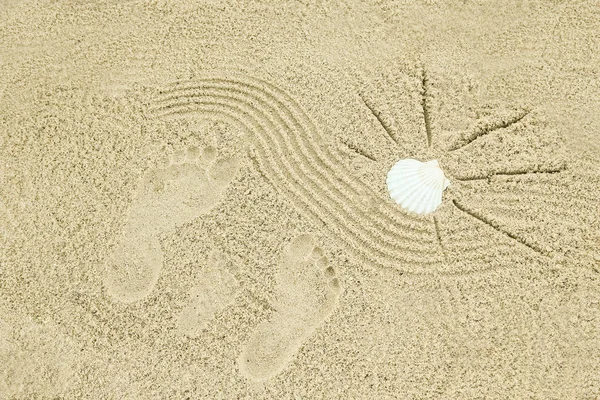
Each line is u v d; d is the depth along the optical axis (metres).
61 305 2.47
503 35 2.67
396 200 2.48
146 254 2.50
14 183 2.62
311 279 2.42
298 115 2.60
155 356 2.40
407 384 2.32
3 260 2.54
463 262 2.41
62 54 2.75
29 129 2.66
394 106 2.59
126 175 2.58
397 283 2.40
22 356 2.43
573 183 2.47
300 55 2.69
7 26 2.80
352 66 2.65
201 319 2.42
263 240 2.48
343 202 2.51
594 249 2.41
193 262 2.48
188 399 2.36
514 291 2.38
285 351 2.37
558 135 2.53
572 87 2.59
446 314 2.37
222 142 2.60
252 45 2.72
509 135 2.54
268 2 2.77
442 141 2.54
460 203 2.47
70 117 2.67
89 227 2.54
